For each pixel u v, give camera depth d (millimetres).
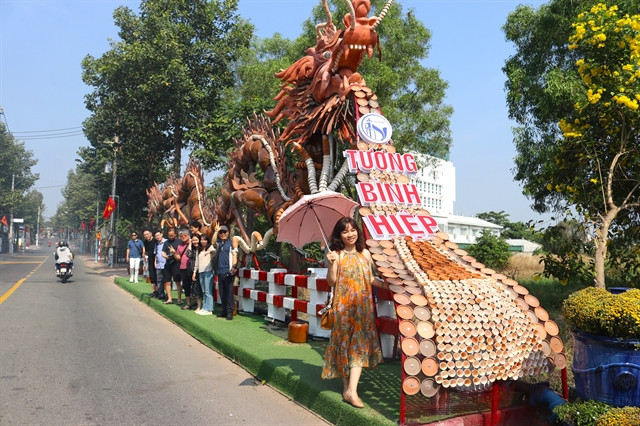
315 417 4363
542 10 10406
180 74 19266
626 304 3482
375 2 15789
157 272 11867
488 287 4156
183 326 8914
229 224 11062
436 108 16234
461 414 3838
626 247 9375
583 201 8203
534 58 10852
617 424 3193
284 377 5070
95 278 21281
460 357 3705
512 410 3971
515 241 40281
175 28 20016
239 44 21438
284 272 8469
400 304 3791
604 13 6992
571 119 7879
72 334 8195
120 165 29922
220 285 8828
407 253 4645
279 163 9188
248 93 18500
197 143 20094
